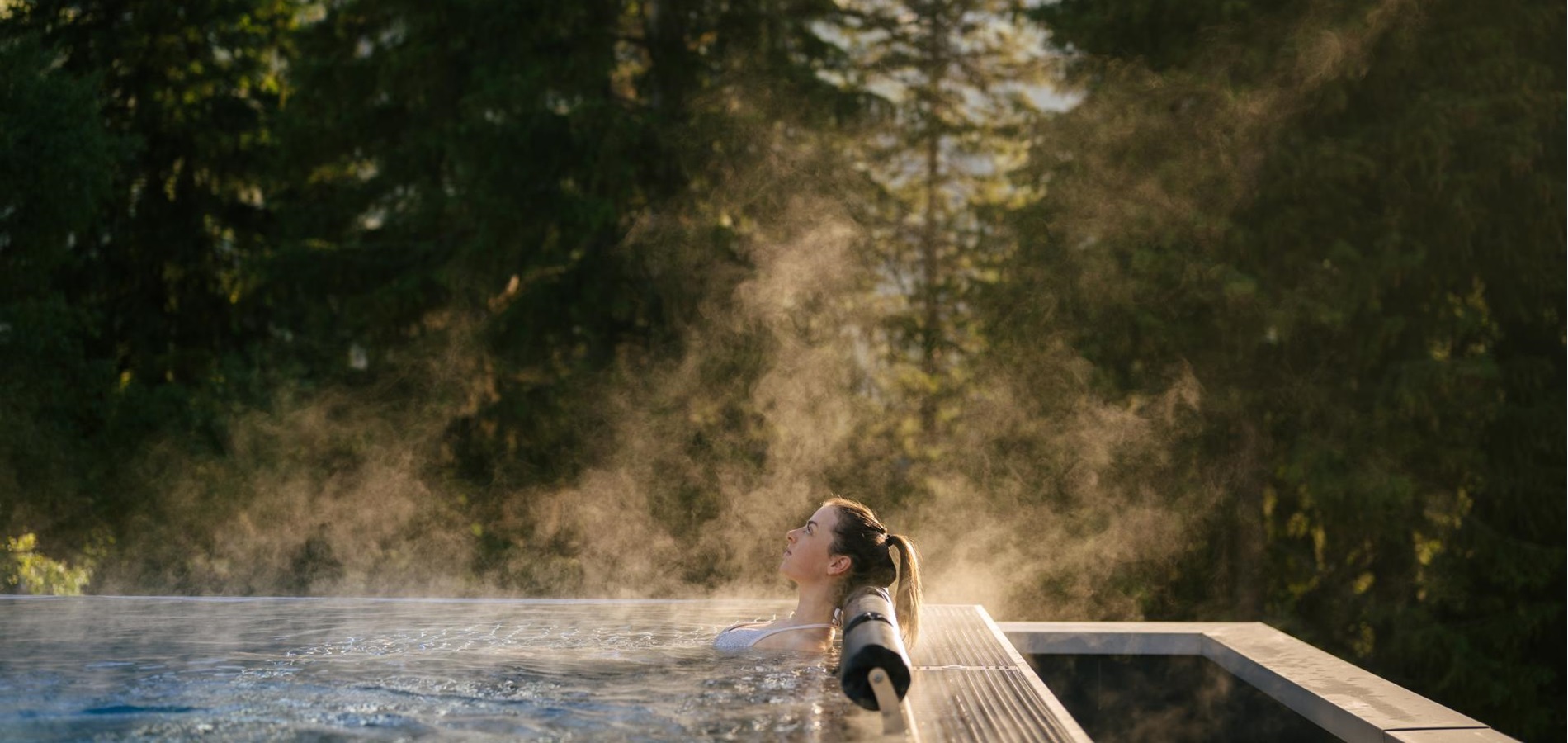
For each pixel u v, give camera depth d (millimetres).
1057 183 9586
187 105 13992
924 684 2408
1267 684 3102
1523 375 9320
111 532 11500
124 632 3262
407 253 12258
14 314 11375
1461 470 9156
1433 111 8797
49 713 2145
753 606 4000
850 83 12820
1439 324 9398
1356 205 9211
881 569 2893
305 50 12453
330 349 12125
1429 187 9070
